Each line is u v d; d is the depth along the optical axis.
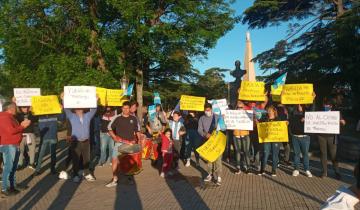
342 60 21.88
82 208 8.02
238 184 10.33
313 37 25.22
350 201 3.06
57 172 12.20
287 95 11.57
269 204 8.20
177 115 12.98
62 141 23.62
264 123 11.15
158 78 33.94
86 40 21.73
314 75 23.50
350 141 15.05
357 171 3.11
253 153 13.28
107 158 14.22
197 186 10.15
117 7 20.28
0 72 33.28
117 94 13.54
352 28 20.62
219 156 10.27
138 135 10.60
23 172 12.19
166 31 22.16
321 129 10.73
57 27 22.27
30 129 12.83
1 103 11.49
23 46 22.44
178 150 12.96
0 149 9.12
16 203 8.43
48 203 8.43
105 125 13.25
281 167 12.98
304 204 8.17
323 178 11.03
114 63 22.45
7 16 21.30
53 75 22.05
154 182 10.74
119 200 8.67
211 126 11.45
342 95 24.39
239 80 18.94
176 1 23.12
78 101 10.75
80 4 21.62
